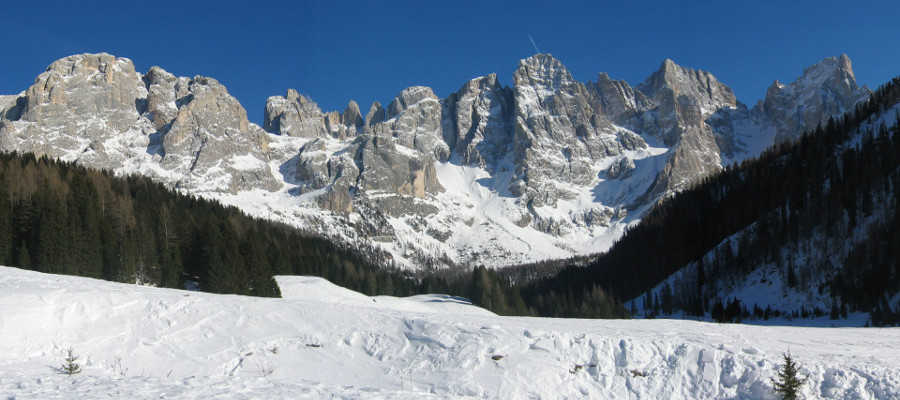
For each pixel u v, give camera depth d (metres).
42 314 34.75
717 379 31.88
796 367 31.36
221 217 151.88
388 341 35.44
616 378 32.38
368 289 151.75
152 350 33.94
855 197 127.06
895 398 28.56
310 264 143.00
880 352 35.28
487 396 30.30
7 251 77.56
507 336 34.66
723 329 41.34
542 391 31.19
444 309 89.00
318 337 35.88
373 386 31.27
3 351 31.44
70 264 78.25
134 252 87.69
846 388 29.80
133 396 24.23
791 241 135.38
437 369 32.56
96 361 32.34
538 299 164.38
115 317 36.38
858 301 107.25
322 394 26.47
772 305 123.69
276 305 39.53
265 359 33.62
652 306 158.12
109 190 117.12
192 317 37.28
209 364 33.06
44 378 27.23
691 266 161.62
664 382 32.03
